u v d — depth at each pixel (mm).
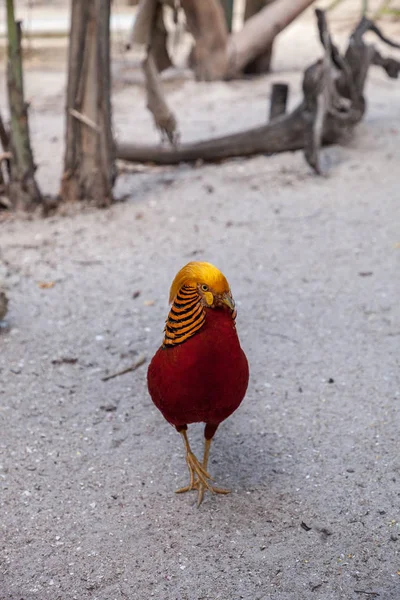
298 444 3596
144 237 5969
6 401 3945
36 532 3070
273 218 6258
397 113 9062
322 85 6844
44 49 12367
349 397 3939
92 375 4199
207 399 2865
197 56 10836
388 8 15234
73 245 5820
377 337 4504
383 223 6086
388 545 2967
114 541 3021
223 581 2818
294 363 4262
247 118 9133
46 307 4902
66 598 2748
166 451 3578
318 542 2994
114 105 9883
